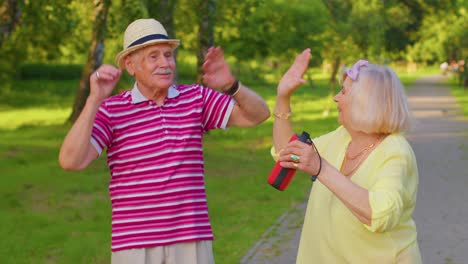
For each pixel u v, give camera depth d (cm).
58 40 1912
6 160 1347
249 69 4019
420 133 1791
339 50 2416
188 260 348
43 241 746
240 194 995
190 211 347
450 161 1302
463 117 2258
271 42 1958
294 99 3081
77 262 668
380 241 318
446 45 4294
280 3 1906
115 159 350
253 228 793
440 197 955
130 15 1045
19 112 2555
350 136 343
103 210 910
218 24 1579
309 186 1062
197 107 359
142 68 347
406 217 321
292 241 728
